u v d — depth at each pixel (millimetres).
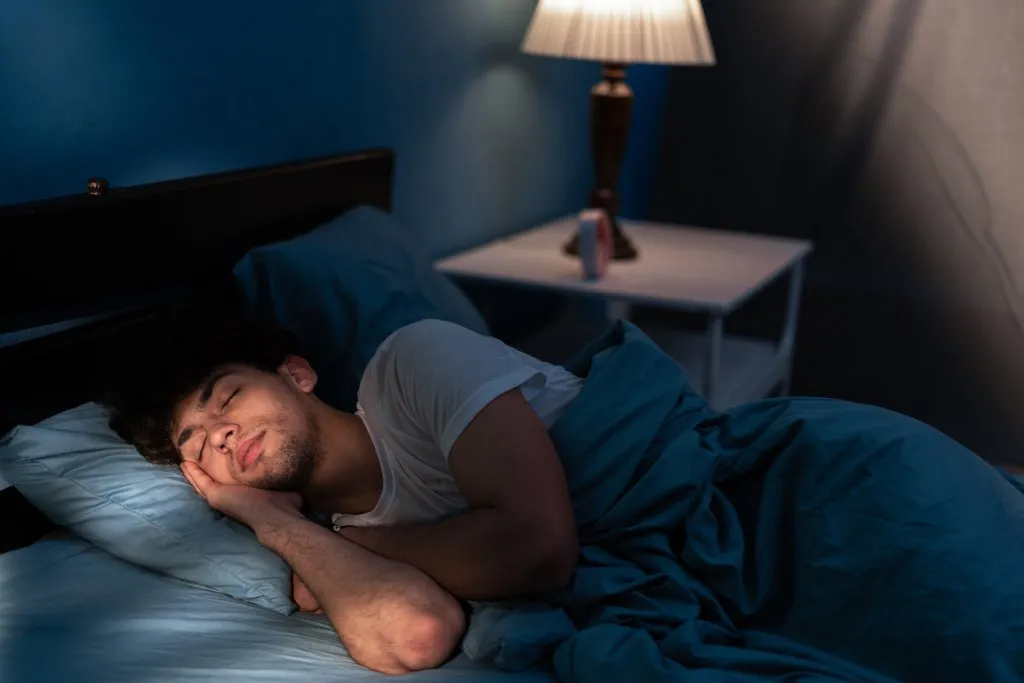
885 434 1213
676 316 3119
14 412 1278
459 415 1180
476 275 2203
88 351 1370
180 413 1277
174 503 1267
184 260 1533
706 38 2203
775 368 2582
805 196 2873
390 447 1291
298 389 1359
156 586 1256
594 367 1351
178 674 1079
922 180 2711
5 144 1317
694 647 1068
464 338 1263
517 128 2617
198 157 1633
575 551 1161
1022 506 1223
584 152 3045
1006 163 2596
